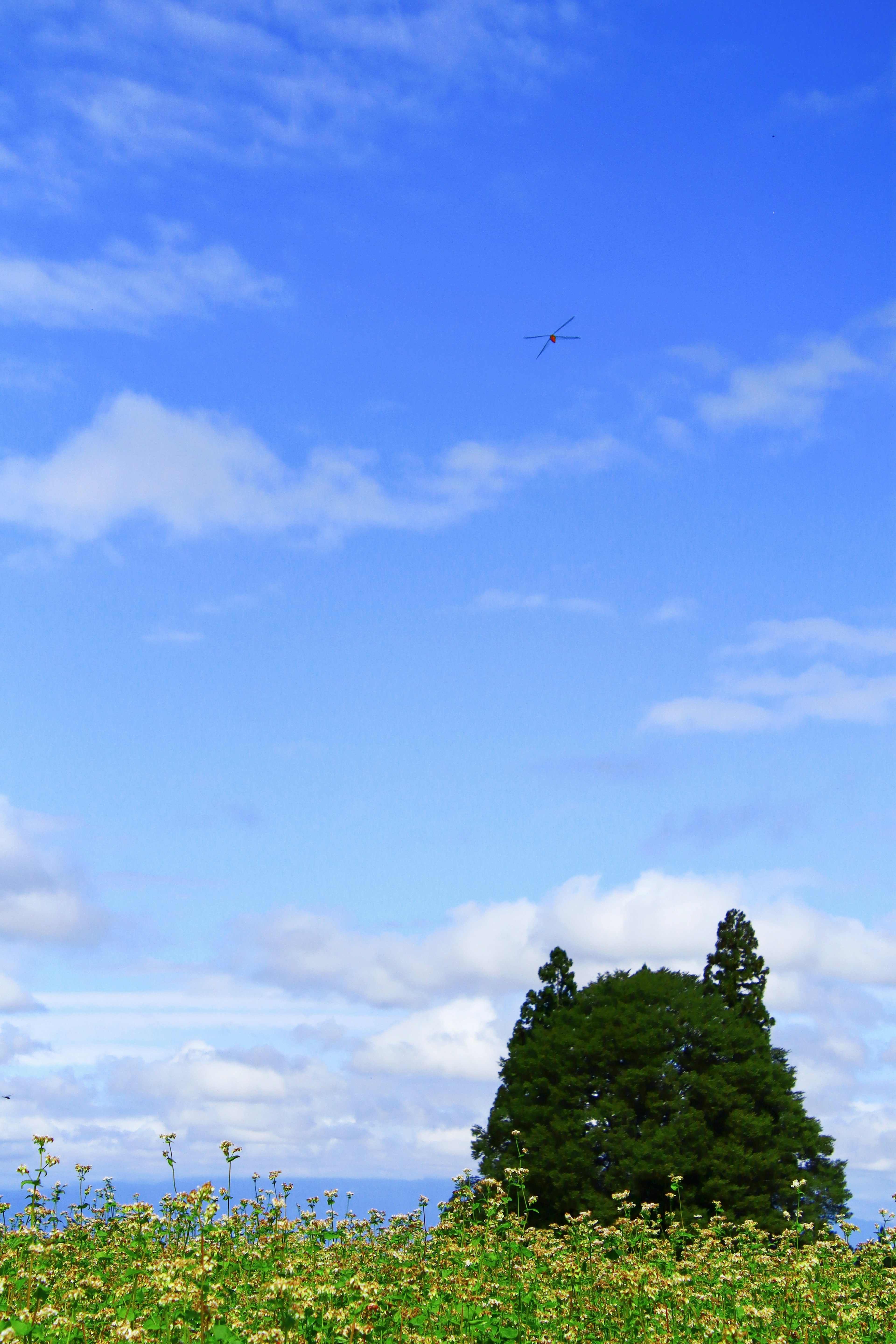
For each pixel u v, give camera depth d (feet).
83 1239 51.16
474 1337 40.65
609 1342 44.55
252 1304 39.65
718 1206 83.30
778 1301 54.03
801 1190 138.82
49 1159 46.47
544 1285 52.85
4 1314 36.76
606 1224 133.80
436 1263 53.93
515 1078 161.48
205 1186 50.52
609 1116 143.84
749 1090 148.46
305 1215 55.26
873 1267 62.90
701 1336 45.91
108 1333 36.60
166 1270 40.60
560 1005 174.40
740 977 172.45
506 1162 146.41
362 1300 39.14
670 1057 147.95
